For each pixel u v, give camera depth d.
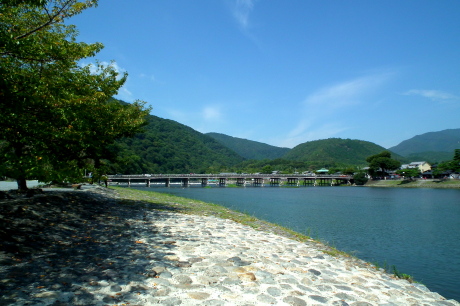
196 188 93.00
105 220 12.07
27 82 6.49
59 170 8.09
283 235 12.75
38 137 7.45
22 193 15.00
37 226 9.30
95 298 4.67
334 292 5.98
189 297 5.00
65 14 8.33
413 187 93.19
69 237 8.70
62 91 7.89
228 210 21.58
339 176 120.81
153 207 18.48
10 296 4.48
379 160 115.19
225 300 5.00
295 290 5.80
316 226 22.75
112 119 15.34
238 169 187.75
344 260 9.63
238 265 7.04
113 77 16.64
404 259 14.16
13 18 8.19
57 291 4.82
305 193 68.81
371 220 26.31
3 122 6.56
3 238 7.46
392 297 6.26
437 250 15.84
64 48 8.09
